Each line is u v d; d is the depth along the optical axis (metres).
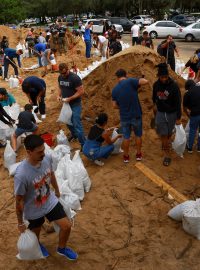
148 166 6.75
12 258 4.65
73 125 7.33
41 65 18.20
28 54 22.00
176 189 6.09
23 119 7.11
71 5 55.34
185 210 4.95
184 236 4.96
